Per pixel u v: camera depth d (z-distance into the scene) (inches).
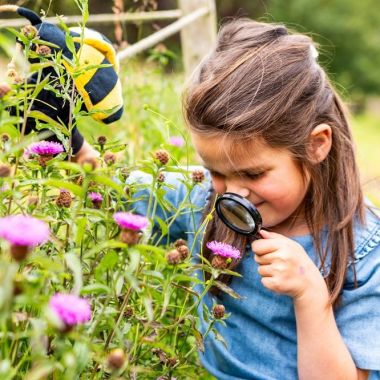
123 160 69.9
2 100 39.8
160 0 337.4
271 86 53.7
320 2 510.3
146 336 49.4
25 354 39.5
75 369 36.0
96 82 55.7
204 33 132.7
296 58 56.6
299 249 53.8
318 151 55.4
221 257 46.1
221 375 59.7
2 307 32.0
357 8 513.7
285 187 52.9
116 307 45.4
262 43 57.5
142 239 42.9
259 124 51.2
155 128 95.2
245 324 60.1
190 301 64.9
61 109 55.2
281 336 59.1
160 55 107.7
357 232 57.6
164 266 49.4
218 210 52.0
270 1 499.5
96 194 49.3
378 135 350.6
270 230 58.8
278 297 58.2
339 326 56.5
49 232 41.4
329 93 58.3
